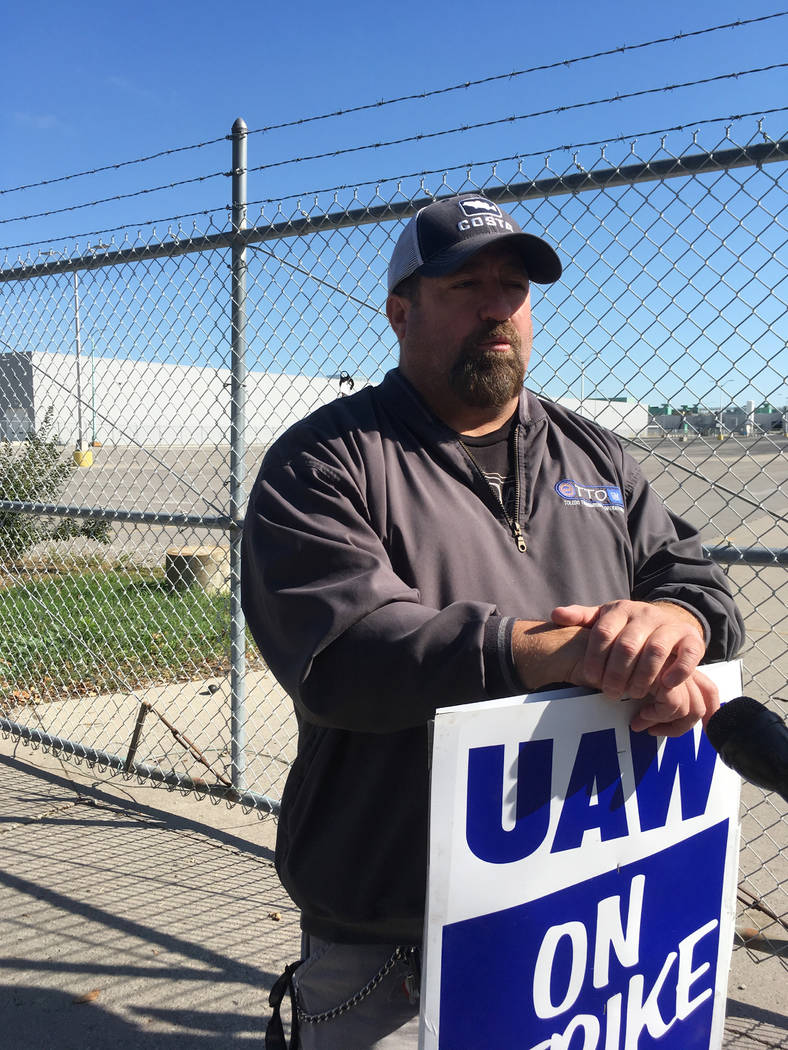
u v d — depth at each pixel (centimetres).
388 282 174
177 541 1021
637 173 260
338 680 127
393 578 135
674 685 117
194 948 287
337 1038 157
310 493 144
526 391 177
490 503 158
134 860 346
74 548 916
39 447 700
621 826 131
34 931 296
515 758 118
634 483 177
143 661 597
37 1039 246
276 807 356
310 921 160
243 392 354
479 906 116
